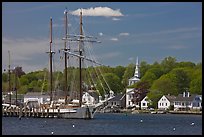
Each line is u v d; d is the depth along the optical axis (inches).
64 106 6835.6
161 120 7785.4
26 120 6579.7
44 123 6003.9
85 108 6697.8
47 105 7224.4
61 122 6195.9
